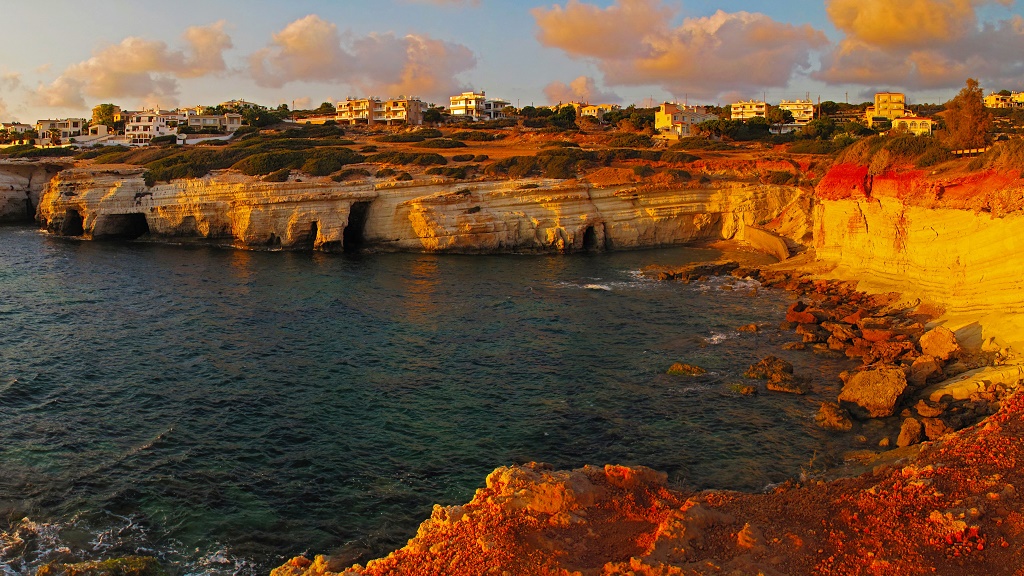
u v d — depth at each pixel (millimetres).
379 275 55344
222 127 140125
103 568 16656
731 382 30281
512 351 35188
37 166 93812
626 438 24750
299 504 20484
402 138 110500
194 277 52812
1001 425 19141
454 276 55312
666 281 53250
